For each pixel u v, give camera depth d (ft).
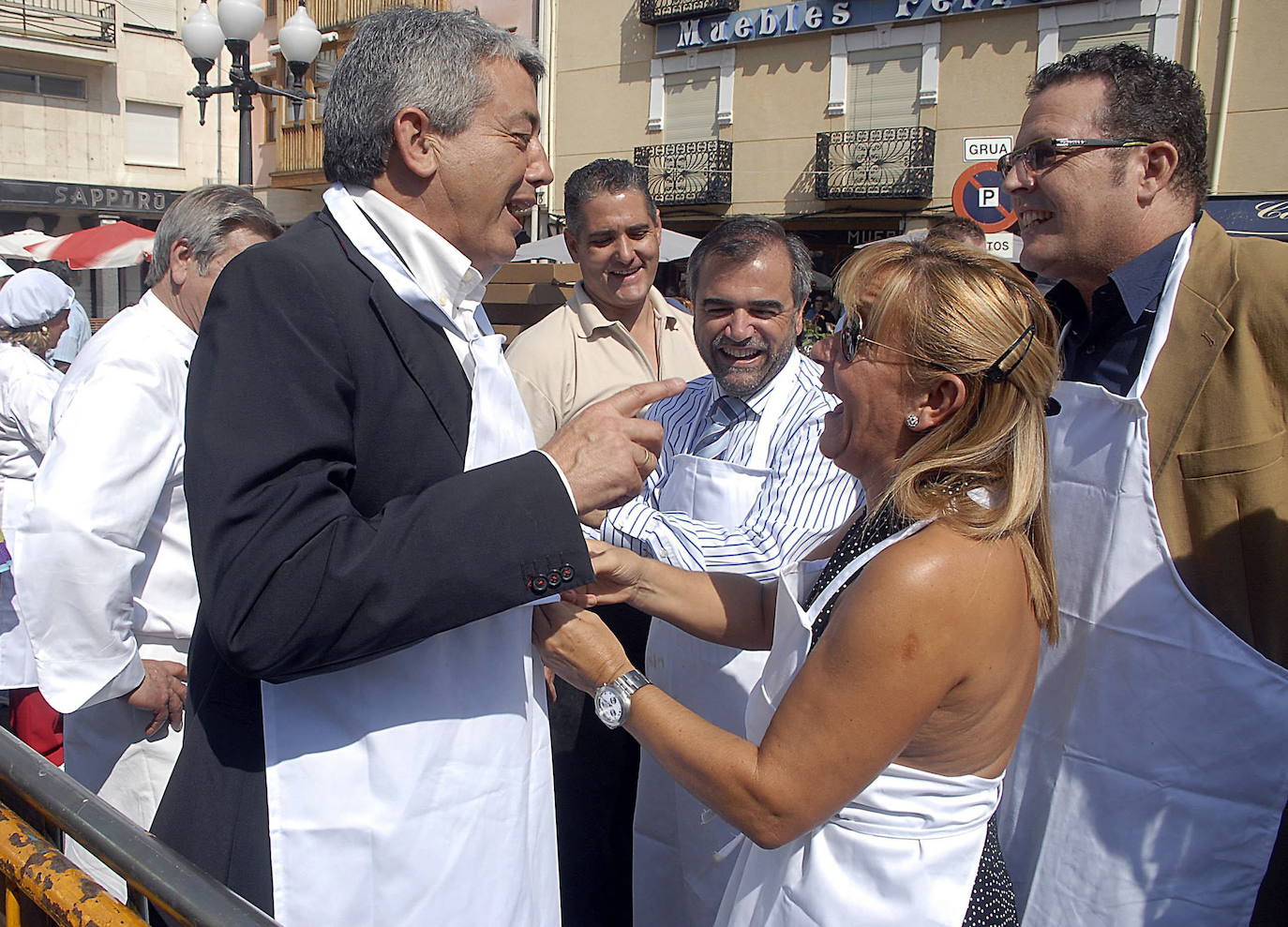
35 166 60.49
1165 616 5.51
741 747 4.44
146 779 6.99
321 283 3.99
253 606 3.60
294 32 24.17
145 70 63.00
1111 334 6.18
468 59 4.21
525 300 14.19
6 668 10.25
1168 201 5.82
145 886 3.52
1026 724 6.14
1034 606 4.52
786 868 4.67
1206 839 5.50
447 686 4.30
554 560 3.92
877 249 4.72
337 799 4.19
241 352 3.85
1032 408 4.49
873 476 4.84
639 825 7.40
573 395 9.74
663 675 7.33
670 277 43.52
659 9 46.52
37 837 4.15
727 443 7.53
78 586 6.11
